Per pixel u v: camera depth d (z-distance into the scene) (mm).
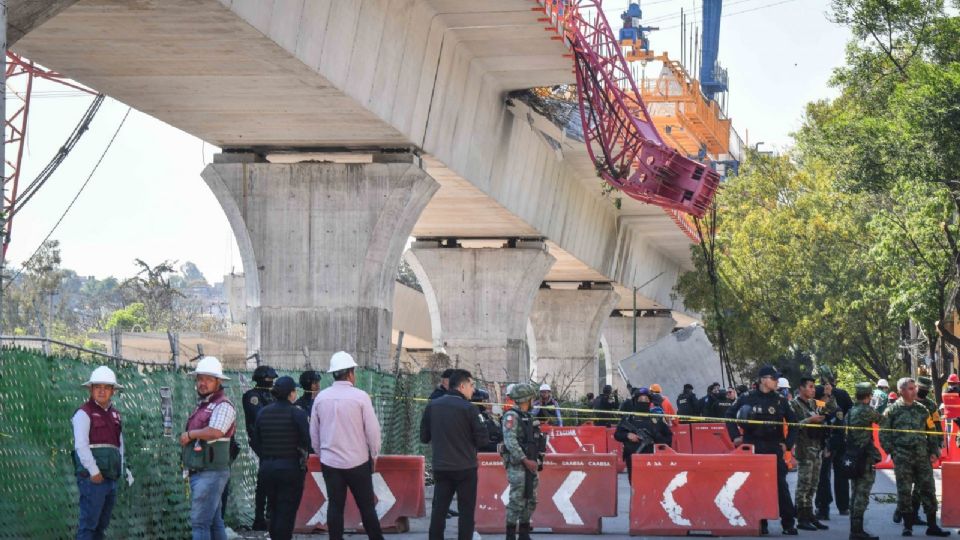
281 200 42250
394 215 41781
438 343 64125
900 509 22875
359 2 33375
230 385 22828
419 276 64875
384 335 42656
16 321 105688
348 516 22391
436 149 43250
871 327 68250
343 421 18031
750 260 68438
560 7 40969
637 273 95312
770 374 22812
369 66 35250
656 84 91938
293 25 30109
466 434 18344
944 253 48688
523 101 50781
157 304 117938
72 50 30750
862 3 46438
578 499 23000
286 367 41969
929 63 43156
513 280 63625
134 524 18469
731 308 68688
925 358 69250
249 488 23672
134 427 18625
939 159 41031
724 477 22516
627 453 27672
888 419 22734
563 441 35844
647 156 49844
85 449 15453
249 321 42531
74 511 16750
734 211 72375
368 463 18172
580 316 88812
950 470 23109
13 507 14898
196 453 16922
